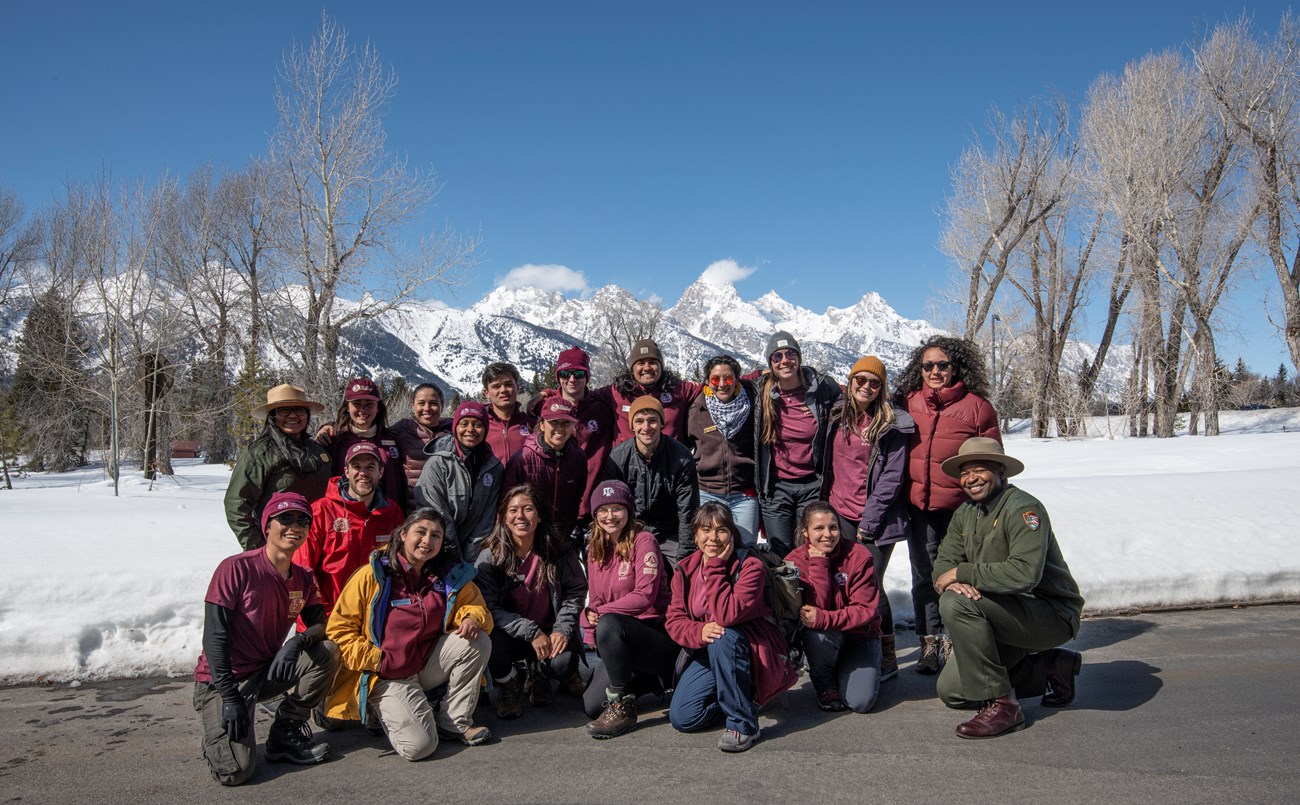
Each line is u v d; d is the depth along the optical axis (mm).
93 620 5301
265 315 28062
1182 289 29484
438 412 5496
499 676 4469
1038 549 4012
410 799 3393
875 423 5141
